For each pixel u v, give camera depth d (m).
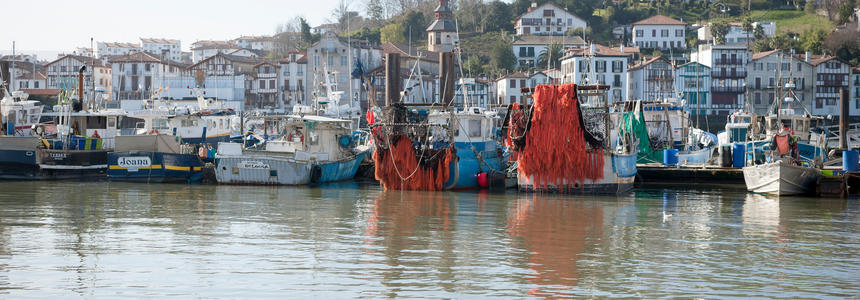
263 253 21.72
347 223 27.59
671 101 54.81
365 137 55.28
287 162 40.69
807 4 177.12
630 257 21.88
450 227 26.92
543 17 168.88
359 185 42.25
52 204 31.88
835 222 29.33
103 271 19.31
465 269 20.02
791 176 38.41
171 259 20.78
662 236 25.58
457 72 135.12
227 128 53.75
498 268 20.19
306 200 34.53
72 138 43.19
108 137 45.44
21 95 51.09
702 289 18.25
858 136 63.56
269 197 35.50
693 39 163.12
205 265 20.08
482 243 23.78
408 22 183.25
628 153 40.19
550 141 36.78
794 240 25.05
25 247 22.19
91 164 43.06
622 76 119.62
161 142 41.56
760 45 148.50
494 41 168.88
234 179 40.81
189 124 50.03
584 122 37.16
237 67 139.12
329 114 63.34
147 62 132.25
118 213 29.42
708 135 62.94
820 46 144.88
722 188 43.19
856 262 21.48
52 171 42.16
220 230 25.64
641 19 181.50
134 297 17.02
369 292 17.61
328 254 21.70
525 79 121.62
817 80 125.31
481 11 183.00
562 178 37.09
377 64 127.62
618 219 29.45
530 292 17.83
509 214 30.42
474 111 44.53
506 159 45.50
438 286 18.23
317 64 126.69
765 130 54.47
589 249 23.02
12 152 42.41
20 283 18.03
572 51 122.69
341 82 122.56
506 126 40.03
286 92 129.62
